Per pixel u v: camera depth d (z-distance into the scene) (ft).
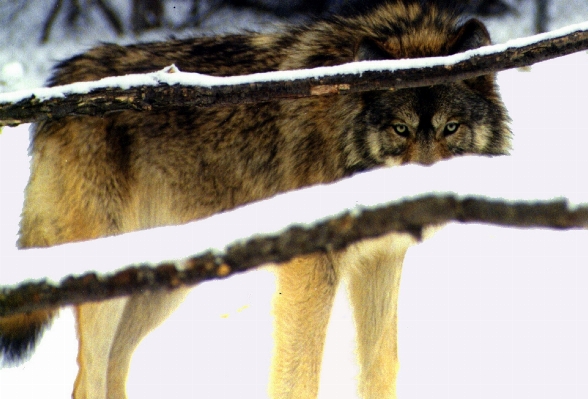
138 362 34.12
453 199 12.09
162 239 13.48
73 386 30.99
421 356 33.22
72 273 13.35
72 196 31.65
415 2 33.35
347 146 31.40
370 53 30.30
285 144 32.81
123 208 32.19
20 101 22.49
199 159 33.01
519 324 34.99
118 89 22.39
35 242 32.27
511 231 43.39
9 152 53.72
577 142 45.85
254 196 33.53
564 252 40.75
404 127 29.76
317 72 22.41
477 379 31.01
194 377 32.60
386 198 12.50
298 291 29.48
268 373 30.04
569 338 33.42
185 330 36.99
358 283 31.30
